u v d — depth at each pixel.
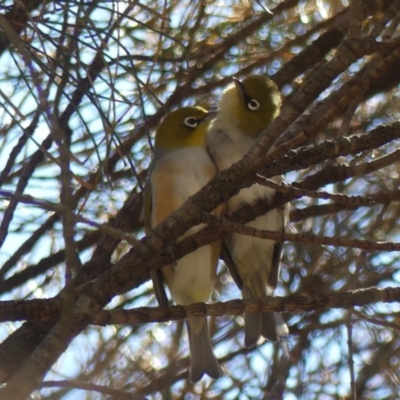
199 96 12.22
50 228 10.34
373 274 11.23
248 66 12.33
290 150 7.21
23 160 9.80
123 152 7.04
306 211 10.64
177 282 10.54
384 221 11.77
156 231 7.13
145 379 7.85
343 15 11.65
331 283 11.40
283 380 9.06
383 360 10.52
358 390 10.55
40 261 10.73
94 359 7.76
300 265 11.69
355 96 7.25
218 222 7.16
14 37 5.38
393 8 7.57
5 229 7.80
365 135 7.36
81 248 11.06
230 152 10.65
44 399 5.72
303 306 7.18
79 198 10.37
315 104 11.73
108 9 7.02
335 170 7.82
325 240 7.05
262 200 9.38
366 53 7.17
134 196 10.60
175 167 10.38
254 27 12.02
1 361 7.94
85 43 6.99
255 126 10.88
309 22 12.45
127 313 7.07
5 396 5.33
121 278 7.02
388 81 12.08
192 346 9.99
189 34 11.68
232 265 10.79
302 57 11.80
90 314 6.92
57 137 5.11
